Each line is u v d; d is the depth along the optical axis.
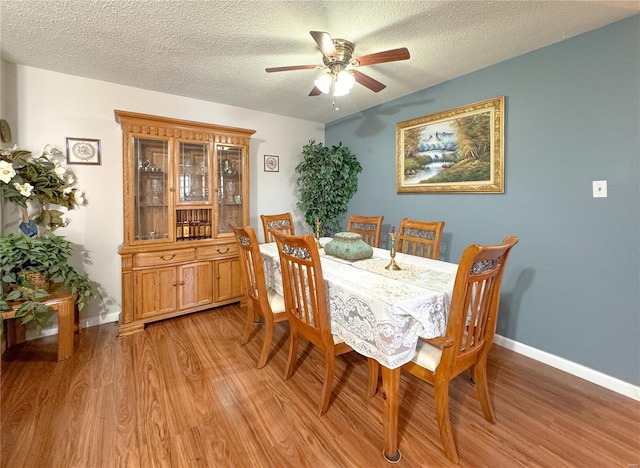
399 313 1.27
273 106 3.49
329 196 3.58
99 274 2.79
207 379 1.95
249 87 2.89
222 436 1.49
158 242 2.74
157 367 2.08
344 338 1.53
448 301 1.44
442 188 2.80
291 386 1.89
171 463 1.34
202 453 1.39
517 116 2.27
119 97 2.80
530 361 2.22
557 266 2.11
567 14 1.74
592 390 1.87
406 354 1.34
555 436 1.50
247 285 2.36
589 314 1.98
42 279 2.15
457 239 2.74
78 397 1.75
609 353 1.90
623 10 1.69
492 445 1.44
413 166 3.06
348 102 3.35
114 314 2.88
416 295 1.37
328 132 4.22
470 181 2.58
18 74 2.38
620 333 1.85
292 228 3.28
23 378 1.93
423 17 1.78
